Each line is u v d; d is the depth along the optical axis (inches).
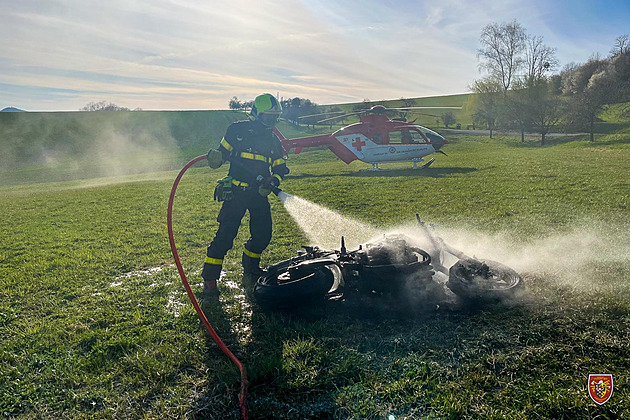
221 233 212.4
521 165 822.5
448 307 177.6
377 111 936.3
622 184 500.1
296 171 1028.5
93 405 130.1
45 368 150.4
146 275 257.6
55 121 3639.3
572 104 2252.7
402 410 120.5
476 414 116.3
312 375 137.9
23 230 450.3
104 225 444.1
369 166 1080.2
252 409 123.9
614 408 114.5
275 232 345.7
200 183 893.2
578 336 150.2
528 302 178.2
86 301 217.8
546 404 117.1
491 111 2519.7
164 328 178.9
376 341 157.5
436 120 3435.0
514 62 2647.6
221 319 183.5
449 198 468.8
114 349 162.7
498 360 139.8
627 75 3112.7
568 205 387.9
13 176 2317.9
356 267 176.9
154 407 127.1
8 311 206.8
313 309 181.9
